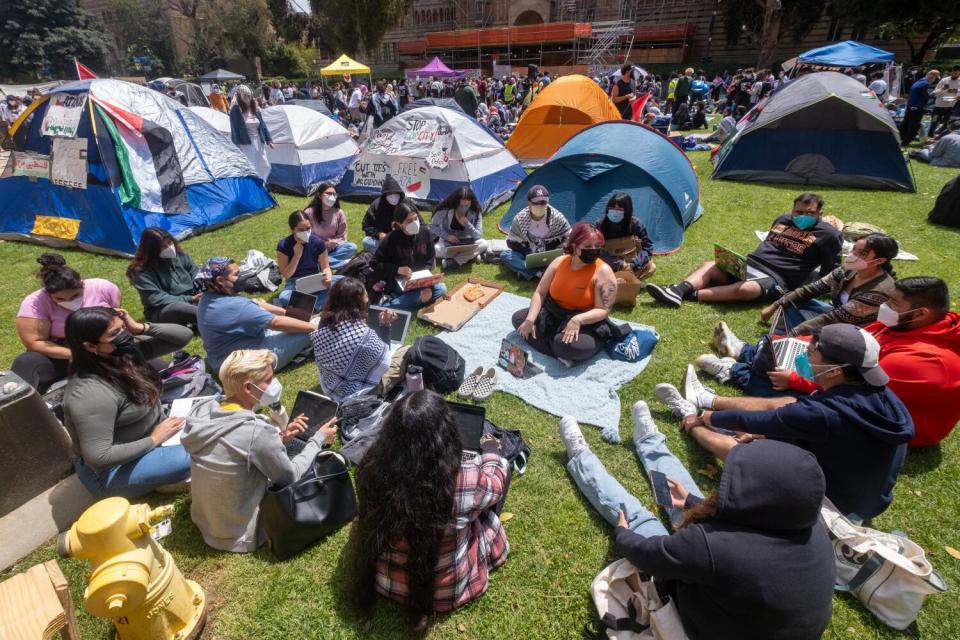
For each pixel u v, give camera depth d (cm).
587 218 652
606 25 3388
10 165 720
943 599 245
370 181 878
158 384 303
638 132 689
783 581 173
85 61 4969
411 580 217
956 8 2373
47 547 280
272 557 271
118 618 206
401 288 502
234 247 710
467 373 419
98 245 695
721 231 728
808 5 2936
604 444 343
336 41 3744
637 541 214
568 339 403
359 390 365
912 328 307
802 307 450
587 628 231
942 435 316
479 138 845
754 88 1777
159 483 294
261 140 970
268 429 258
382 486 208
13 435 277
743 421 284
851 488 254
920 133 1314
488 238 722
